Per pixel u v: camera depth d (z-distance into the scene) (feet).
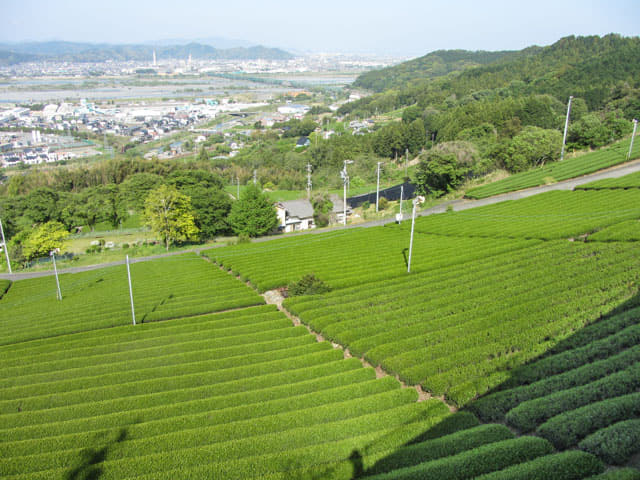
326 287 158.30
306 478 67.00
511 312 120.26
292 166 510.17
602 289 127.44
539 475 59.93
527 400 81.05
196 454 75.15
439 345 106.42
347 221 322.75
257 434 81.05
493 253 184.34
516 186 296.10
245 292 171.32
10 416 94.38
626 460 63.41
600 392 77.46
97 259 268.41
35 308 182.09
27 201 323.98
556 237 191.01
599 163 305.73
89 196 346.13
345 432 78.64
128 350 128.16
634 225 182.39
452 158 314.14
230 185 464.24
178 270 220.84
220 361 112.98
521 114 439.22
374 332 120.26
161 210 280.31
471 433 72.69
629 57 560.61
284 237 265.75
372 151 523.70
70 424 89.10
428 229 238.27
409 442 74.33
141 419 90.58
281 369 107.65
